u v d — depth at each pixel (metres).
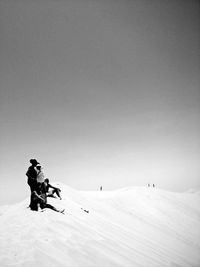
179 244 18.73
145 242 11.92
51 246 6.20
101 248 7.18
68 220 8.84
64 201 12.59
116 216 20.33
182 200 39.09
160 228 23.78
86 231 8.29
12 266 4.91
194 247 19.62
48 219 8.37
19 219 8.30
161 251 11.80
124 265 6.47
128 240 10.34
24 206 11.18
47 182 11.65
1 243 6.13
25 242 6.23
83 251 6.44
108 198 34.41
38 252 5.68
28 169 9.73
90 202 21.06
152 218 27.41
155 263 8.21
